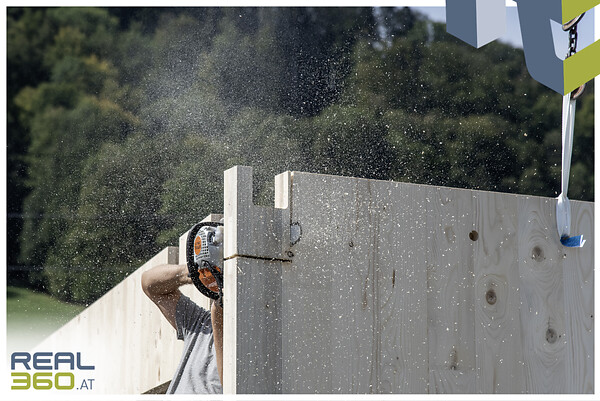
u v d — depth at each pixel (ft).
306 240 12.46
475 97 74.49
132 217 71.61
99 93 81.71
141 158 75.05
